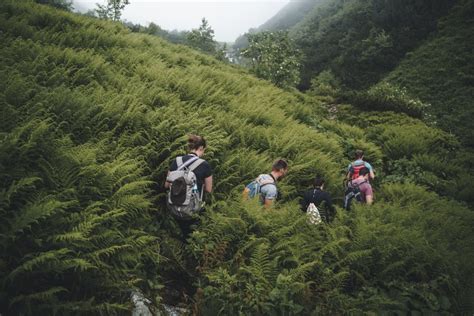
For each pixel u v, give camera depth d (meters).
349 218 5.09
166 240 4.08
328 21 103.75
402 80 53.97
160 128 5.43
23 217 2.69
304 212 5.09
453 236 5.70
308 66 77.38
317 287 3.70
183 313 3.41
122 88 6.75
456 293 4.00
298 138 8.24
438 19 67.31
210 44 39.66
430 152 12.51
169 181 4.01
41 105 4.35
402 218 5.53
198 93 8.30
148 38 13.71
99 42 10.05
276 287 3.40
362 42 74.00
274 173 4.77
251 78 15.61
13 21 8.33
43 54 6.89
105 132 4.98
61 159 3.59
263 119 8.85
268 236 4.13
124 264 3.26
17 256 2.75
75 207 3.32
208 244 3.90
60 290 2.65
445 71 51.03
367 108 17.84
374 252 4.24
